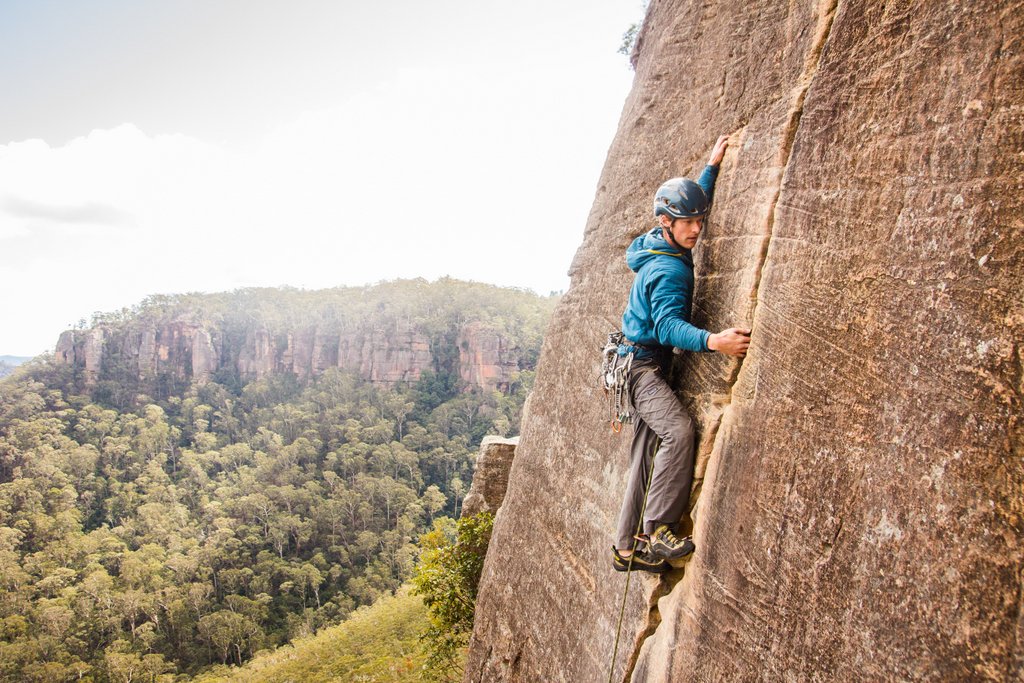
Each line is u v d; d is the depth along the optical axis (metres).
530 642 5.44
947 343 2.21
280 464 84.12
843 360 2.61
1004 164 2.07
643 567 3.60
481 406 101.81
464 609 10.41
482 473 12.47
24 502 72.12
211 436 96.12
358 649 20.83
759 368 3.06
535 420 6.39
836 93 2.79
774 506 2.85
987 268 2.10
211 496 81.88
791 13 3.36
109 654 44.84
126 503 76.44
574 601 4.82
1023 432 1.95
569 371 5.78
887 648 2.29
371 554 66.12
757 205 3.29
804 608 2.64
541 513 5.78
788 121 3.14
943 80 2.30
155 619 51.31
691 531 3.46
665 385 3.44
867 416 2.48
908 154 2.42
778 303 2.98
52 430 90.19
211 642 50.00
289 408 101.62
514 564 6.14
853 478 2.51
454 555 10.68
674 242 3.42
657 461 3.40
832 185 2.76
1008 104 2.07
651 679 3.50
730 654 2.99
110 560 62.50
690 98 4.38
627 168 5.34
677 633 3.36
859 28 2.72
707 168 3.72
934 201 2.30
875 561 2.38
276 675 21.16
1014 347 1.99
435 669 10.91
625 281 5.03
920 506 2.24
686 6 4.70
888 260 2.47
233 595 55.19
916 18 2.44
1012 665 1.91
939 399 2.21
